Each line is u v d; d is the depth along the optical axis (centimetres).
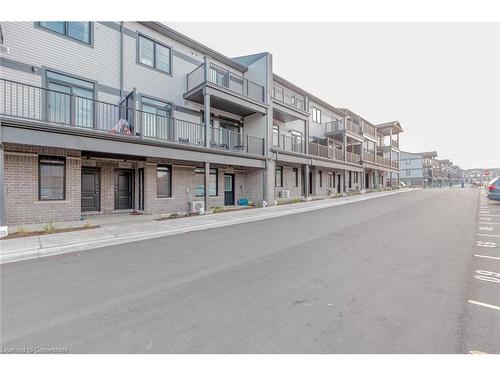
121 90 1153
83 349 254
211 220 1015
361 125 2823
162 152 1095
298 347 251
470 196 2180
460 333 269
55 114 974
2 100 843
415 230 809
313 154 2078
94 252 604
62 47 993
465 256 536
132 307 337
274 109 1720
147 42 1266
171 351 249
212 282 419
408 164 6084
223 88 1338
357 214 1198
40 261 536
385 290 376
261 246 646
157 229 831
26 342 265
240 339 265
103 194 1173
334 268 475
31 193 886
